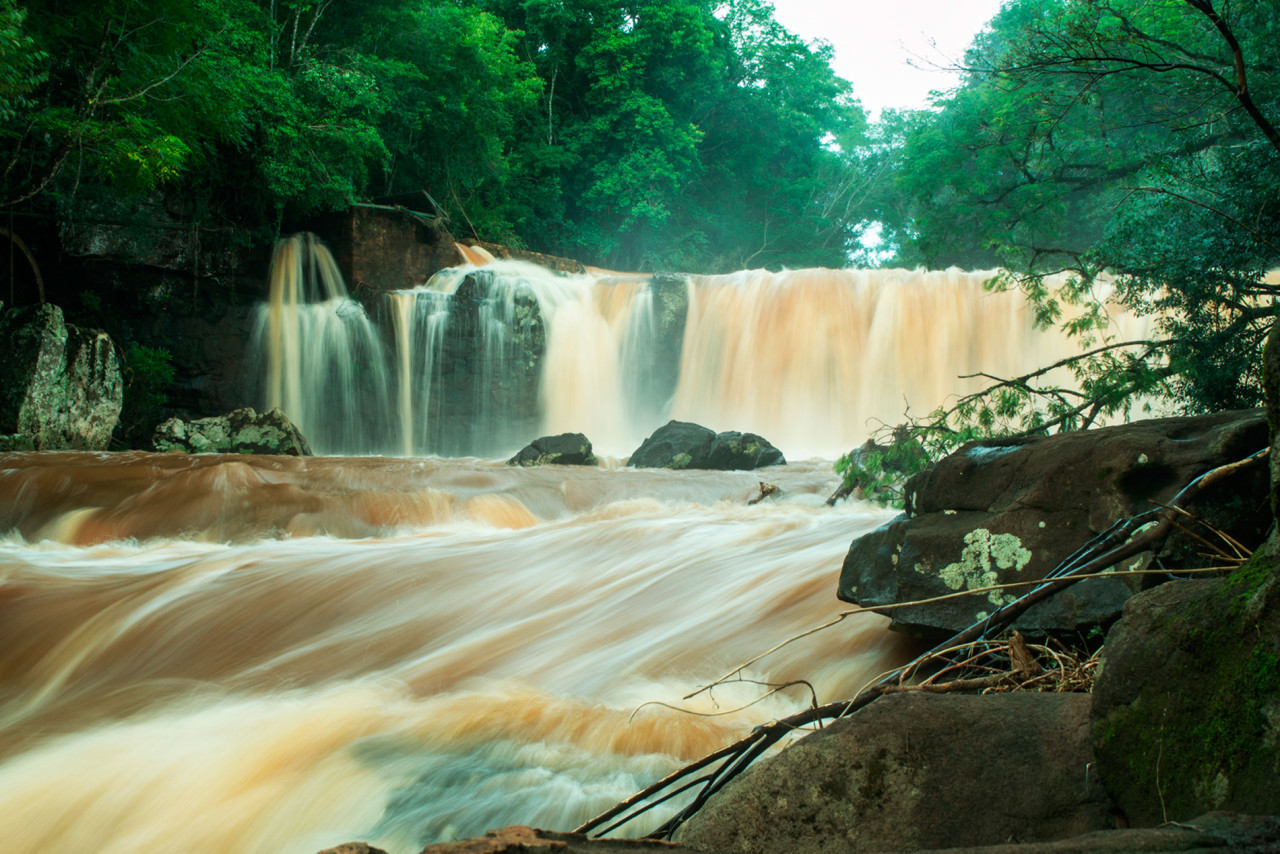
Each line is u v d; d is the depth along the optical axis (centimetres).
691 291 2777
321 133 2517
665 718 498
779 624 618
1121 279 1164
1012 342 2311
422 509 1207
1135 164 1535
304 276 2528
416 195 3080
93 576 895
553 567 841
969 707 257
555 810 424
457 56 3272
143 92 1892
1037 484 454
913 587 482
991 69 1043
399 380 2491
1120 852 150
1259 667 196
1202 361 1037
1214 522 388
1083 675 330
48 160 1973
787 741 452
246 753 504
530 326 2609
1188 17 1185
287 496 1189
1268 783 184
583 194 4300
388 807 442
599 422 2728
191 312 2366
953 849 155
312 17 2833
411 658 653
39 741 547
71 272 2281
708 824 254
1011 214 1744
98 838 440
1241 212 1043
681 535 901
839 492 1241
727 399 2681
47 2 1900
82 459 1392
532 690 567
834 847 238
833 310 2584
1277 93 1141
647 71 4397
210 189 2362
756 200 5159
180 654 709
